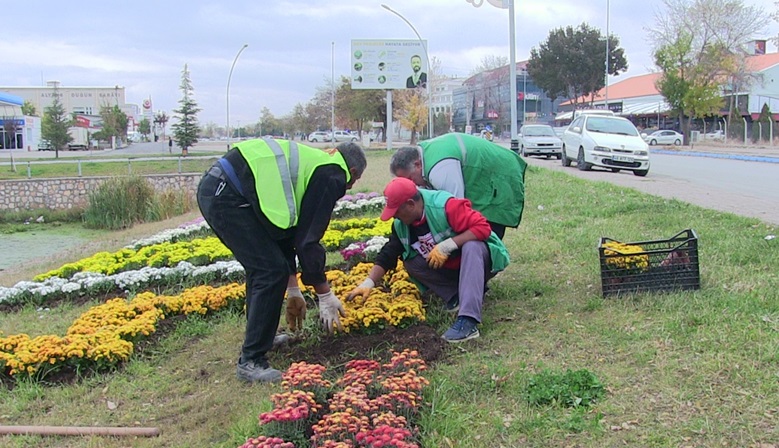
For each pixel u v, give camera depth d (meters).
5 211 27.19
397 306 5.07
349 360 4.67
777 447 3.21
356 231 9.51
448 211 5.00
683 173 19.47
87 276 7.84
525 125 29.19
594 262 6.63
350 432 3.35
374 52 37.31
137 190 23.33
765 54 60.94
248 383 4.51
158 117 86.25
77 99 110.00
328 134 67.56
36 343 5.04
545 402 3.83
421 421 3.69
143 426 4.11
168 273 7.44
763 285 5.28
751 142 43.72
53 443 3.97
